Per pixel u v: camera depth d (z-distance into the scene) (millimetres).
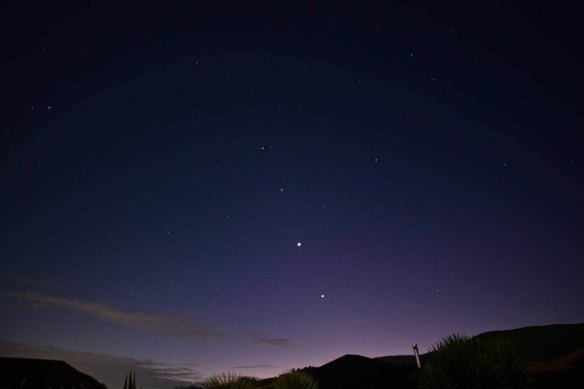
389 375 17062
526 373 11672
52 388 31719
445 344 12938
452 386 11633
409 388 14789
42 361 35656
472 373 11523
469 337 13117
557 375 16172
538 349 21625
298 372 12109
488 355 11938
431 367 12195
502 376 11289
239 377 11414
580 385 14609
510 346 12211
